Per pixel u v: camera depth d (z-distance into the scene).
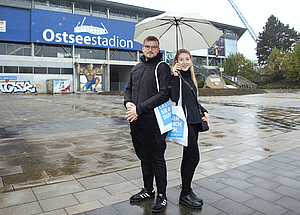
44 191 2.71
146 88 2.37
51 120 8.34
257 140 5.23
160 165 2.37
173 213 2.24
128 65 42.09
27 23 32.97
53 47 35.38
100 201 2.47
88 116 9.42
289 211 2.24
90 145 4.87
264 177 3.09
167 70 2.37
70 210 2.28
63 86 34.12
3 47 32.22
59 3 35.91
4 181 2.99
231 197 2.55
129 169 3.45
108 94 31.92
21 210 2.27
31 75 33.78
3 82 32.00
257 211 2.25
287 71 45.22
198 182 2.96
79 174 3.22
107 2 37.28
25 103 15.61
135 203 2.44
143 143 2.49
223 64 50.09
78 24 36.09
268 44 58.84
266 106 12.89
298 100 16.80
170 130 2.41
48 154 4.22
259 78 53.38
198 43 2.85
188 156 2.41
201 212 2.25
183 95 2.42
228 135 5.80
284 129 6.50
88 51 37.97
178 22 2.64
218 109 11.62
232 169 3.41
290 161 3.73
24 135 5.84
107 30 38.47
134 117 2.27
